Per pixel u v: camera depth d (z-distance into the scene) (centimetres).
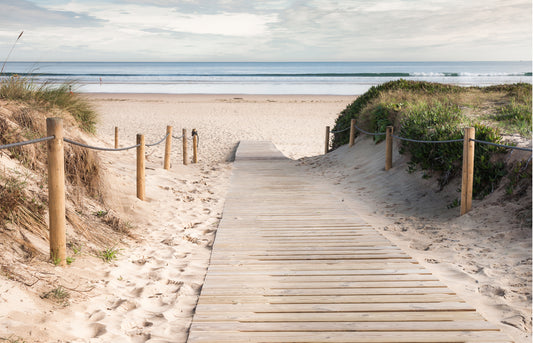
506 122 1016
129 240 571
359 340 320
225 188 972
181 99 3912
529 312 367
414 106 1139
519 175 650
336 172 1137
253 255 520
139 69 15012
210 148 1809
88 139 997
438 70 13250
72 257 450
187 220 700
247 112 3045
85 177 639
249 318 355
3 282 343
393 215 730
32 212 464
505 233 553
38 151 593
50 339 298
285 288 418
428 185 839
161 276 456
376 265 482
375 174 1013
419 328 337
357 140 1344
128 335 331
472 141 642
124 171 926
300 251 533
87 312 357
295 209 763
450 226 633
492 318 361
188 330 341
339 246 552
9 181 470
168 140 1091
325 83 6194
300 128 2430
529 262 468
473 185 713
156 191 852
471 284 433
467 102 1348
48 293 360
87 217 564
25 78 786
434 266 488
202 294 404
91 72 11462
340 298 393
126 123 2402
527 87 1588
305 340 320
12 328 292
